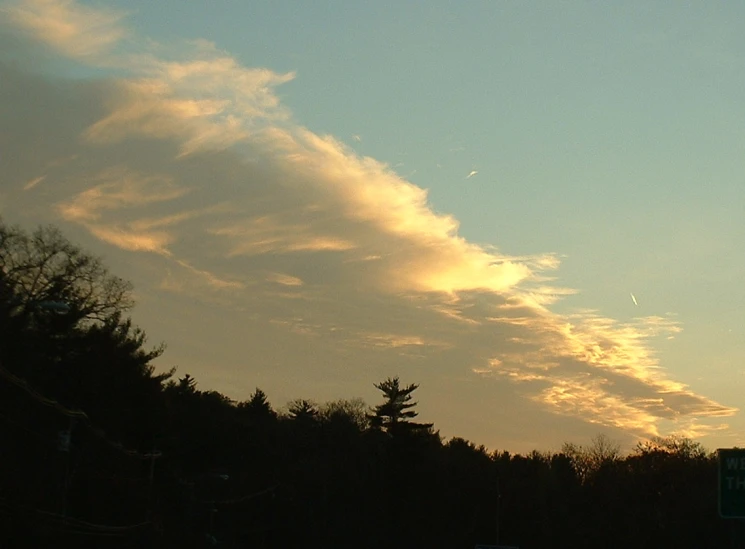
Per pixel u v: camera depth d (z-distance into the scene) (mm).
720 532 95375
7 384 52031
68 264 64312
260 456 101562
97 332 63812
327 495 106312
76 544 60031
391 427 110625
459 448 131875
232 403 125312
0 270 56969
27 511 48125
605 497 105750
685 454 107750
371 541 102562
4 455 49312
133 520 63344
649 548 99625
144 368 70125
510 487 109250
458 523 107188
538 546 105125
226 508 95312
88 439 60125
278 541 100250
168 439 71250
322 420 122938
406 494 106500
